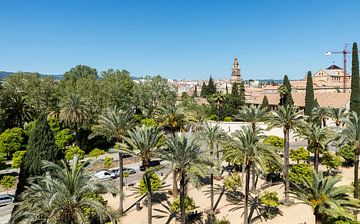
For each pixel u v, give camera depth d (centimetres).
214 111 10269
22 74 7369
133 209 4022
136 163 6203
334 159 5100
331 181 2744
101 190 2375
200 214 3862
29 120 6931
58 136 6241
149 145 3244
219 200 4300
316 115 7062
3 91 6569
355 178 3806
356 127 3734
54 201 2078
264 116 4806
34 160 2816
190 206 3756
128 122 4225
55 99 7544
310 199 2789
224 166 5781
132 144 3316
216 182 4975
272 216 3769
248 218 3753
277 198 3922
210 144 4116
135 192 4588
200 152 3039
